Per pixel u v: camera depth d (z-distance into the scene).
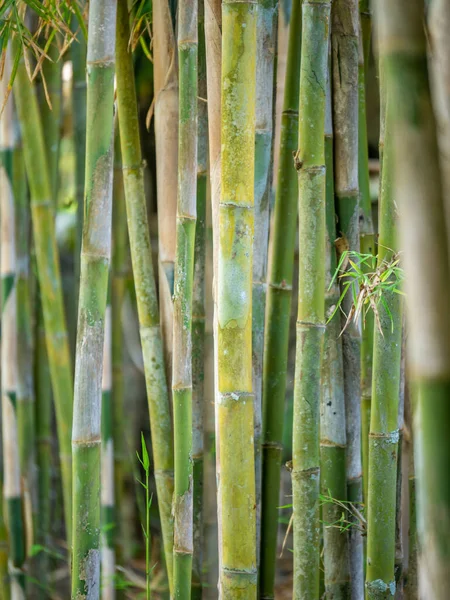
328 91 2.81
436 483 2.07
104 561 3.57
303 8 2.65
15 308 3.55
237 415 2.61
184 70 2.73
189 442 2.75
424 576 2.10
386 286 2.56
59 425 3.39
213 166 2.71
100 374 2.72
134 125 2.97
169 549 2.96
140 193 2.97
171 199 2.92
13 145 3.51
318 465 2.71
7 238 3.53
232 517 2.62
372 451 2.64
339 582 2.85
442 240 2.01
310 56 2.64
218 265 2.61
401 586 2.85
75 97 3.53
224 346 2.60
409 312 2.07
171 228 2.92
